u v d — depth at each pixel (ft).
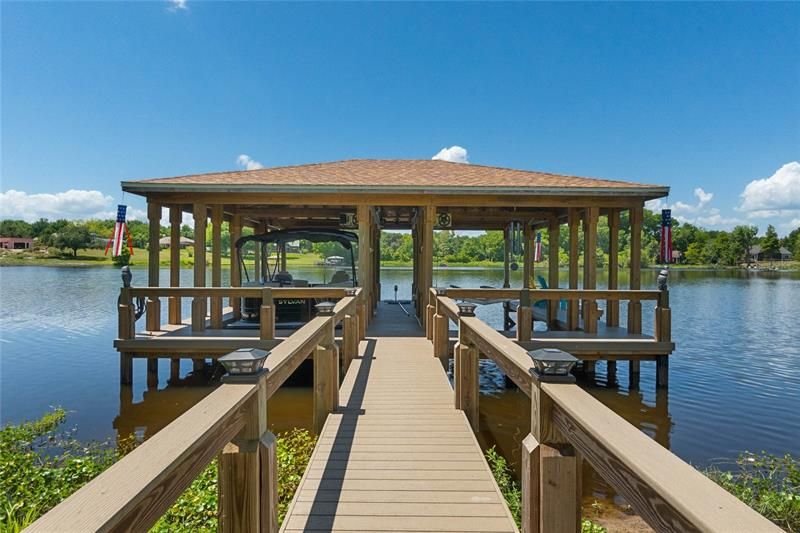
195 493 11.15
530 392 6.61
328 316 14.71
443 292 22.31
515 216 38.40
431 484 10.24
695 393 26.12
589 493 14.42
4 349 38.27
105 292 84.33
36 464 14.92
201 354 23.89
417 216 36.06
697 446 18.88
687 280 135.54
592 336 25.67
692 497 3.00
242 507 6.02
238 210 36.76
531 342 23.26
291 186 27.02
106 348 38.63
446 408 15.21
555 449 5.90
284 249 32.63
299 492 9.87
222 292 23.59
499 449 17.90
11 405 23.56
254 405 6.13
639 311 26.78
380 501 9.50
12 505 10.75
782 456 17.71
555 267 37.73
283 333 25.99
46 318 55.26
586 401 5.24
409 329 31.12
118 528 3.02
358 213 28.50
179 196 27.73
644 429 20.71
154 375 25.43
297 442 15.83
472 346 14.98
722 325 53.26
